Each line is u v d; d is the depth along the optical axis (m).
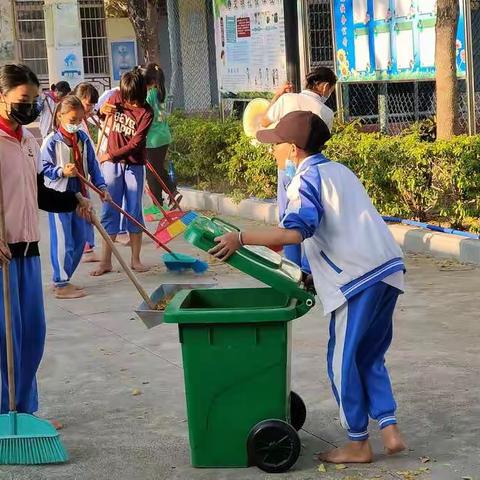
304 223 4.65
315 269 4.85
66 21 23.30
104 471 5.06
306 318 7.88
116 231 9.95
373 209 4.84
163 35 26.05
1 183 5.11
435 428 5.41
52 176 8.71
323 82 7.52
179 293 5.20
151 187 12.77
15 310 5.36
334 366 4.88
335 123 11.86
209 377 4.87
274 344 4.80
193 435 4.96
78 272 10.14
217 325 4.79
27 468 5.12
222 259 4.71
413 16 11.20
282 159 4.97
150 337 7.59
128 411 5.96
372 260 4.73
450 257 9.42
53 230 8.92
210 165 14.03
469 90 10.49
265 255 5.14
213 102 17.06
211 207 13.40
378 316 4.82
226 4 14.34
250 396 4.88
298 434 5.35
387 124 12.96
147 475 4.98
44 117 16.77
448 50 10.32
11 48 26.98
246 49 13.93
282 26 12.86
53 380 6.64
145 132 9.79
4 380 5.48
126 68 28.80
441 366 6.46
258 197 12.62
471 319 7.54
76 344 7.50
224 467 4.98
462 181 9.48
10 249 5.32
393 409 4.88
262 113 8.20
